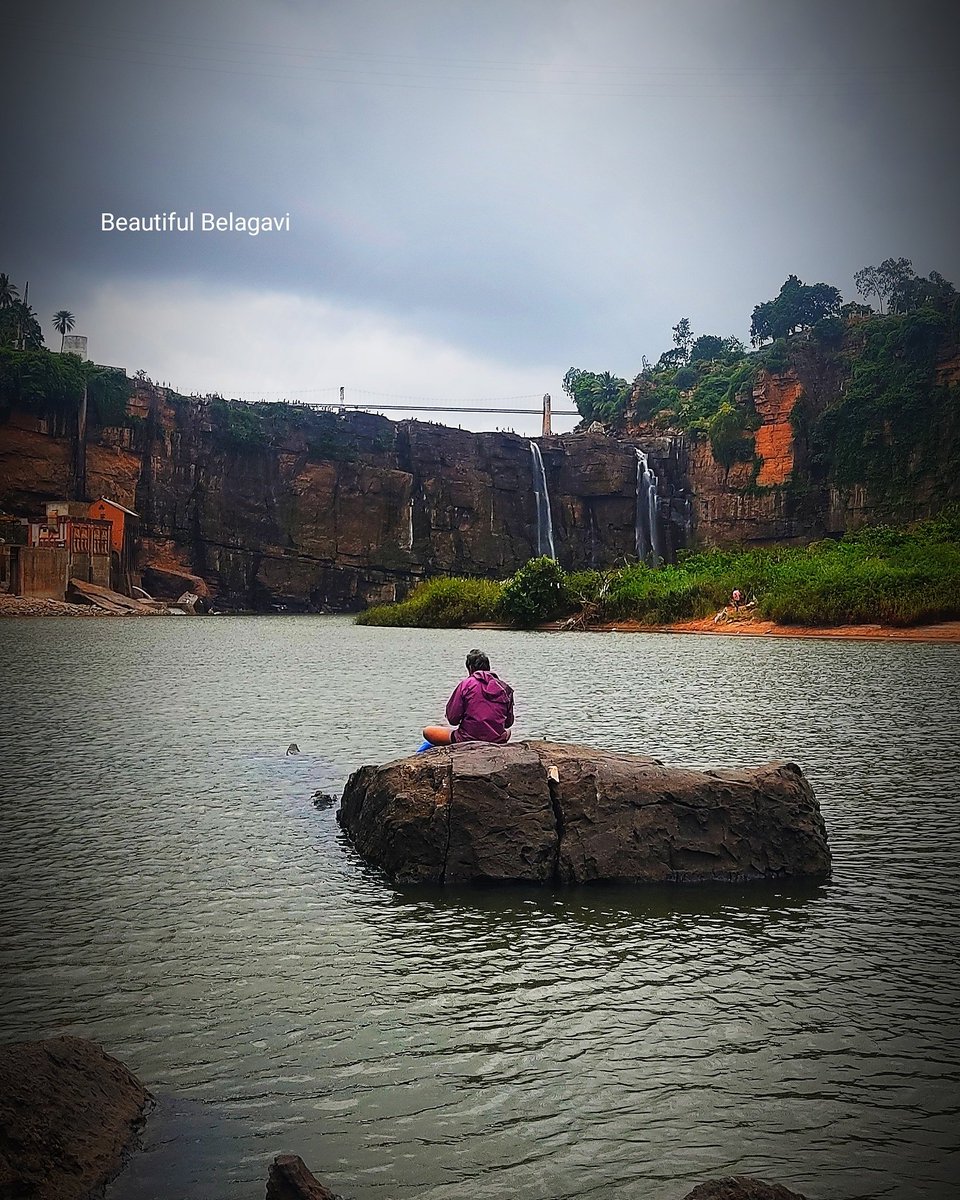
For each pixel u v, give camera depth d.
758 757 14.43
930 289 135.88
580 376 158.00
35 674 28.22
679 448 115.81
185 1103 5.20
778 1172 4.67
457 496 115.19
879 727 17.45
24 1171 4.41
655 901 8.51
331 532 113.31
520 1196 4.49
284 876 9.08
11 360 99.44
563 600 64.94
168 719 18.52
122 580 94.50
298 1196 4.14
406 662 33.56
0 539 90.88
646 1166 4.71
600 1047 5.83
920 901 8.43
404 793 9.27
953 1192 4.52
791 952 7.28
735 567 66.50
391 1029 6.04
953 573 51.44
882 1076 5.51
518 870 8.98
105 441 104.50
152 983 6.67
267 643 45.91
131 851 9.77
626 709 19.98
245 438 109.81
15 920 7.86
